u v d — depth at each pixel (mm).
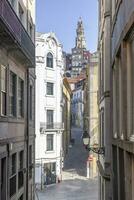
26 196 21109
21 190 19750
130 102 10469
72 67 175750
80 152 81000
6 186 15773
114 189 14859
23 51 17172
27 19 22156
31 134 23297
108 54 18641
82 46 178250
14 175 17719
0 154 14672
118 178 12750
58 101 53188
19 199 19703
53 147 51625
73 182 51156
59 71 53562
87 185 48656
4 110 15797
